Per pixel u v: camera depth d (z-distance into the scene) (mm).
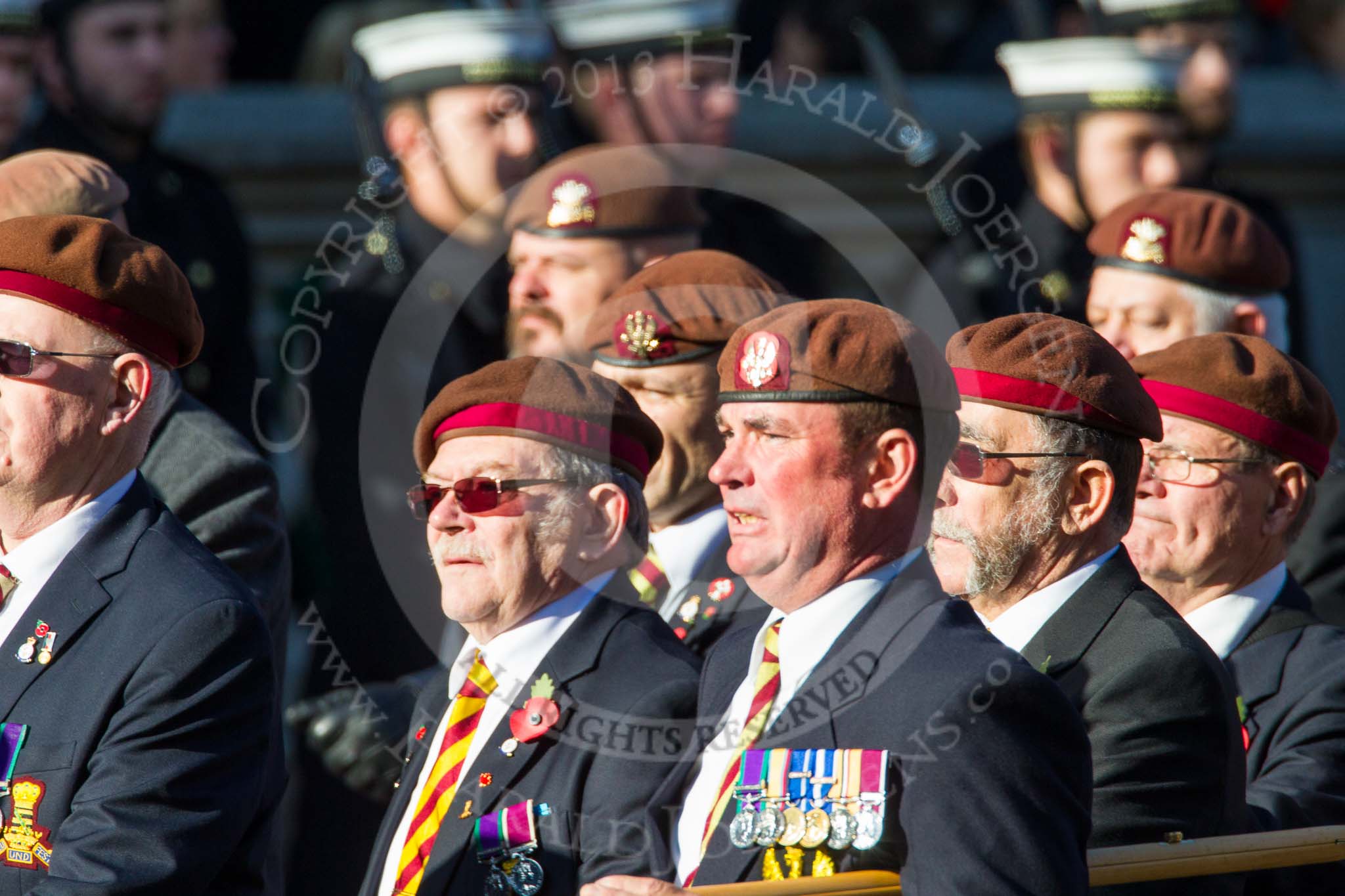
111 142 20094
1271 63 35625
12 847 10680
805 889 9219
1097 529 11273
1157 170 19922
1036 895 8992
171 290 11453
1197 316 15875
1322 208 33688
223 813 10688
